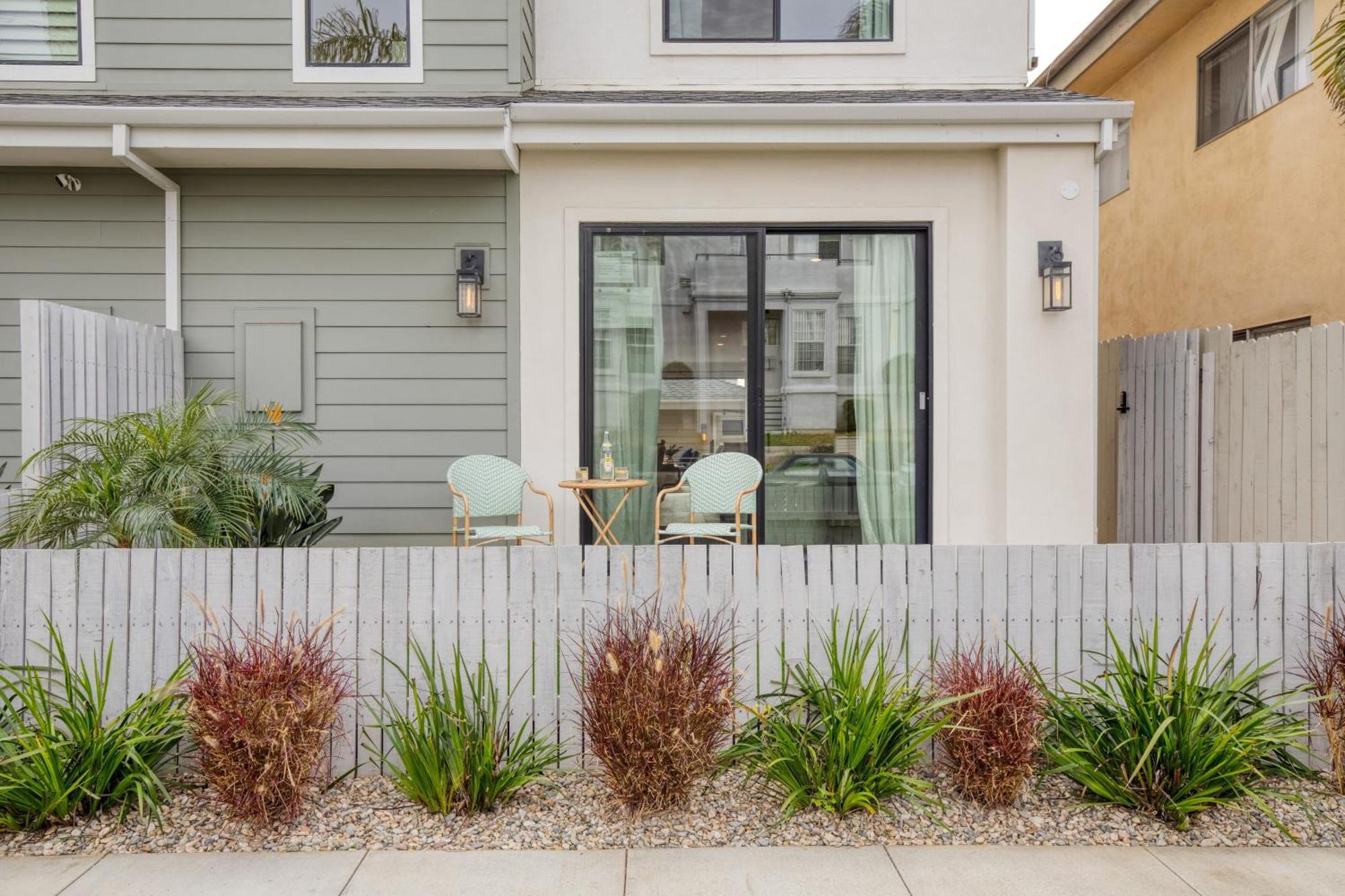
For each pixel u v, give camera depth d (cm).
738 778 278
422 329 520
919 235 530
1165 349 571
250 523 388
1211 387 527
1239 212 719
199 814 258
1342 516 426
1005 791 258
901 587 293
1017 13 579
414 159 494
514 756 267
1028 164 502
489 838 248
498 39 530
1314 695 289
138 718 270
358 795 271
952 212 521
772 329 532
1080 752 266
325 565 288
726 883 227
